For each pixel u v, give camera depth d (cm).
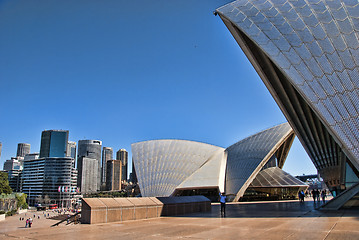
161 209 1495
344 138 1512
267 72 2183
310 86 1642
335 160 2762
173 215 1554
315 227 904
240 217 1369
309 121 2523
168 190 4388
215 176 4462
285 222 1079
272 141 4538
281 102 2433
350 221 1012
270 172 4675
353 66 1592
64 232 922
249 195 4462
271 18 1916
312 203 2656
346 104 1552
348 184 2675
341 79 1600
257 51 2069
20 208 9694
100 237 809
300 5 1909
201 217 1413
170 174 4609
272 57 1756
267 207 2211
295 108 2447
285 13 1911
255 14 1972
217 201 4447
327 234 761
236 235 800
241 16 1988
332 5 1805
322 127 2498
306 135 2788
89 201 1222
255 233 825
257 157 4406
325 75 1641
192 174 4556
